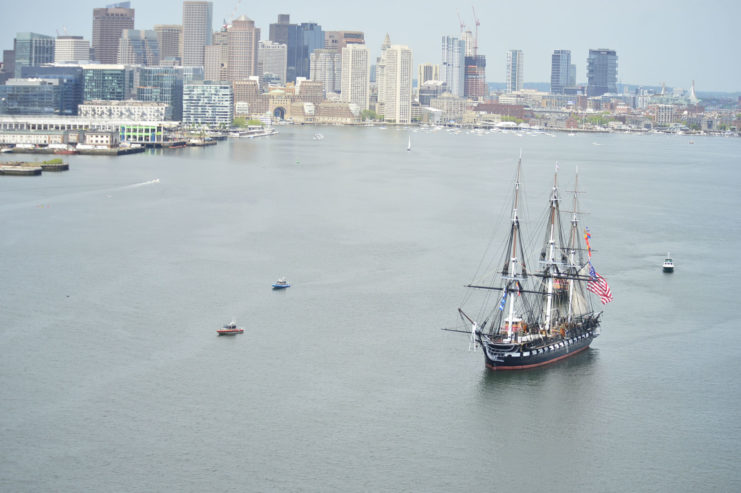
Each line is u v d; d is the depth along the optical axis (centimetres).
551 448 15138
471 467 14512
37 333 19438
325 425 15612
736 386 17450
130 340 19138
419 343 19225
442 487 13962
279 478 14050
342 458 14625
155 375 17388
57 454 14562
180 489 13738
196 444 14912
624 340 19762
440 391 16988
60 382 17000
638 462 14775
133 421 15600
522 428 15725
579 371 18050
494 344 17638
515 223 19762
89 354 18338
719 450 15138
